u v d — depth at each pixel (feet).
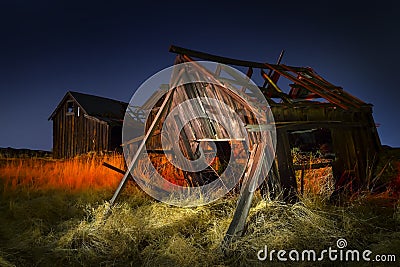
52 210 20.30
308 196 17.62
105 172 30.66
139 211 18.62
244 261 12.21
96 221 17.06
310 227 14.20
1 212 19.52
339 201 17.39
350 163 19.45
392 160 19.65
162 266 12.41
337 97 20.65
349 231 14.03
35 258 13.83
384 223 15.39
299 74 23.18
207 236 14.79
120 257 13.92
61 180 28.30
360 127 20.24
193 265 12.36
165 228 16.02
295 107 18.02
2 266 12.45
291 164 17.25
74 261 13.58
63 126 65.46
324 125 18.24
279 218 14.61
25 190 25.16
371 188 19.08
